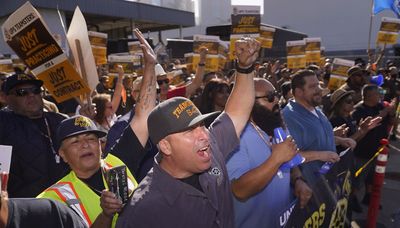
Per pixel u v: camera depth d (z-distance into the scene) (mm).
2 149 2074
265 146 2447
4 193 1418
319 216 2623
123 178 1739
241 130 2279
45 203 1571
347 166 2924
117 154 2533
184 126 1656
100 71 10789
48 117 3324
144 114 2592
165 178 1699
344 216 2973
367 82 7340
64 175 2506
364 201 5273
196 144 1687
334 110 4855
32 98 3125
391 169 6992
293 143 2109
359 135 4145
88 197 2186
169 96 4887
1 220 1405
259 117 2551
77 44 3299
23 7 2924
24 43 2982
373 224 4172
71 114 5137
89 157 2268
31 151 3021
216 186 1812
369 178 5133
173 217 1654
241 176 2164
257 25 5168
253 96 2307
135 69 8578
